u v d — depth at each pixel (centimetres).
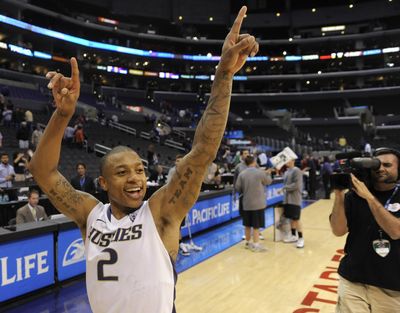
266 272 496
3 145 1198
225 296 412
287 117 3294
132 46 3550
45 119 1742
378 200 201
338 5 3722
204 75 3756
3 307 373
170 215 117
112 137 1794
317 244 651
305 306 384
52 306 379
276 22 3831
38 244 411
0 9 2630
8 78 2498
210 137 113
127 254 110
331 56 3709
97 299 110
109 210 125
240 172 659
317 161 1571
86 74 3422
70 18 3002
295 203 631
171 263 114
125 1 3388
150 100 3519
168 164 1631
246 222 613
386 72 3500
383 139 2967
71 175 1160
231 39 114
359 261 196
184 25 3759
